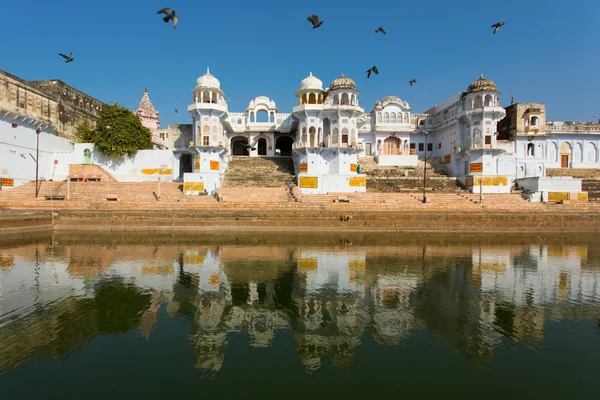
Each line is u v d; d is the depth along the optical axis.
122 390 6.65
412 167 41.03
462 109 37.88
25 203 26.53
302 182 32.31
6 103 31.17
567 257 17.78
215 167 31.69
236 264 15.69
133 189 31.20
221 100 32.94
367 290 12.41
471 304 11.14
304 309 10.69
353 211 26.06
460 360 7.84
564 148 41.44
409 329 9.41
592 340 8.80
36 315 10.05
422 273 14.56
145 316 10.08
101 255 17.20
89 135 37.28
